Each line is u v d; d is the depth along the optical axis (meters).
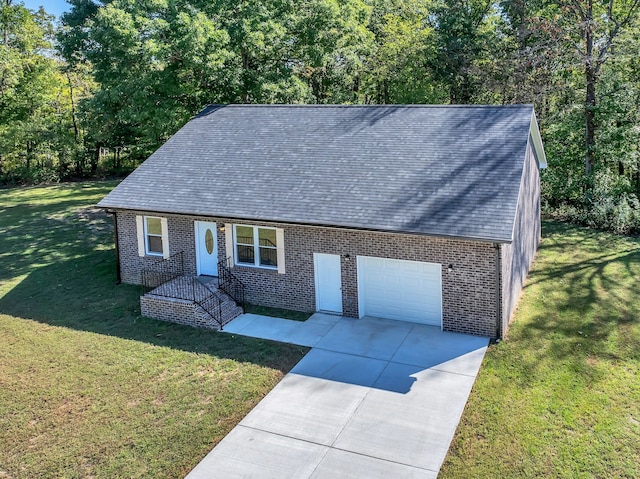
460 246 13.96
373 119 18.61
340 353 13.61
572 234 24.09
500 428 10.35
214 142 19.80
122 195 18.31
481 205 14.01
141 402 11.71
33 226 28.28
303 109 20.28
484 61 35.09
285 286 16.55
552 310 15.64
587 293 16.83
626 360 12.66
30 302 17.83
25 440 10.54
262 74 25.98
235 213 16.09
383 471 9.32
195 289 16.77
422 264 14.80
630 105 25.39
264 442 10.23
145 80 23.80
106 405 11.63
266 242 16.58
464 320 14.36
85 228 27.56
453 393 11.59
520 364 12.67
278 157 18.03
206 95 26.02
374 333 14.70
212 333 15.05
